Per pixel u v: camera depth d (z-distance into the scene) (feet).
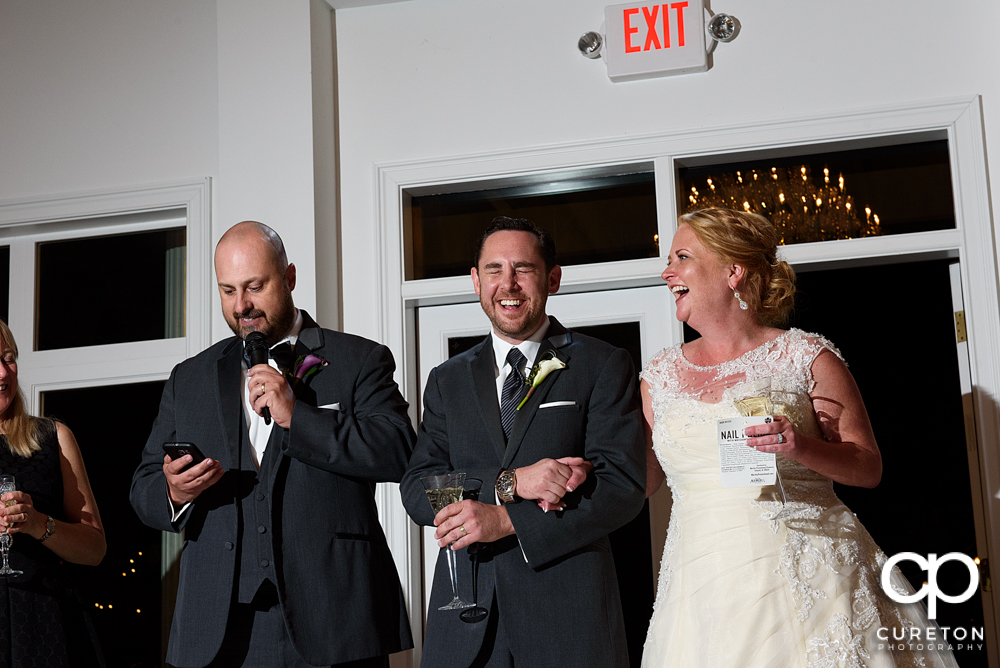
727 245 7.59
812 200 11.87
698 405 7.41
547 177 12.31
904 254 11.27
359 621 7.31
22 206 13.25
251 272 7.82
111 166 13.20
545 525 6.86
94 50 13.51
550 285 7.94
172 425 8.16
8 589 8.39
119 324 13.47
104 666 8.95
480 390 7.63
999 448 10.57
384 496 11.68
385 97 12.71
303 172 12.16
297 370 7.95
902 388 20.44
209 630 7.22
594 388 7.55
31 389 13.39
